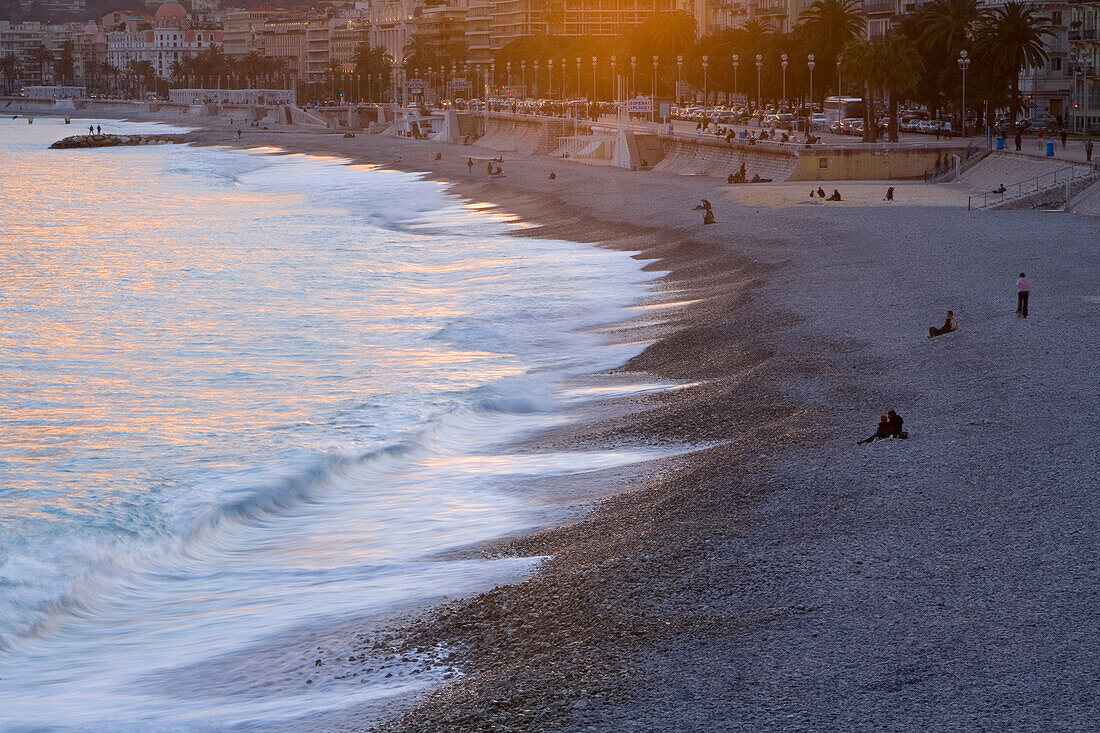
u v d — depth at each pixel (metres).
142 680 20.31
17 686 20.44
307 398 41.69
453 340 49.41
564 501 27.77
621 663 17.66
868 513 22.61
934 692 15.69
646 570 21.38
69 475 33.81
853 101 145.38
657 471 28.86
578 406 37.59
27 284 72.81
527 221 92.38
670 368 41.16
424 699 17.83
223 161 193.62
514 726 16.12
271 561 26.44
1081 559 19.42
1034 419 27.89
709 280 57.44
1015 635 17.00
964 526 21.41
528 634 19.69
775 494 24.50
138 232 101.12
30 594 24.81
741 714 15.66
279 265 77.56
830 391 33.41
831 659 16.89
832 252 60.09
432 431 36.03
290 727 17.55
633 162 127.62
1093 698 15.19
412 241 86.69
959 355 35.41
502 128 186.62
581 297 56.97
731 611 18.98
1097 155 84.62
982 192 86.38
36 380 46.88
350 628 21.45
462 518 27.72
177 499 31.03
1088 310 41.06
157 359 50.41
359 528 28.00
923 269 52.81
